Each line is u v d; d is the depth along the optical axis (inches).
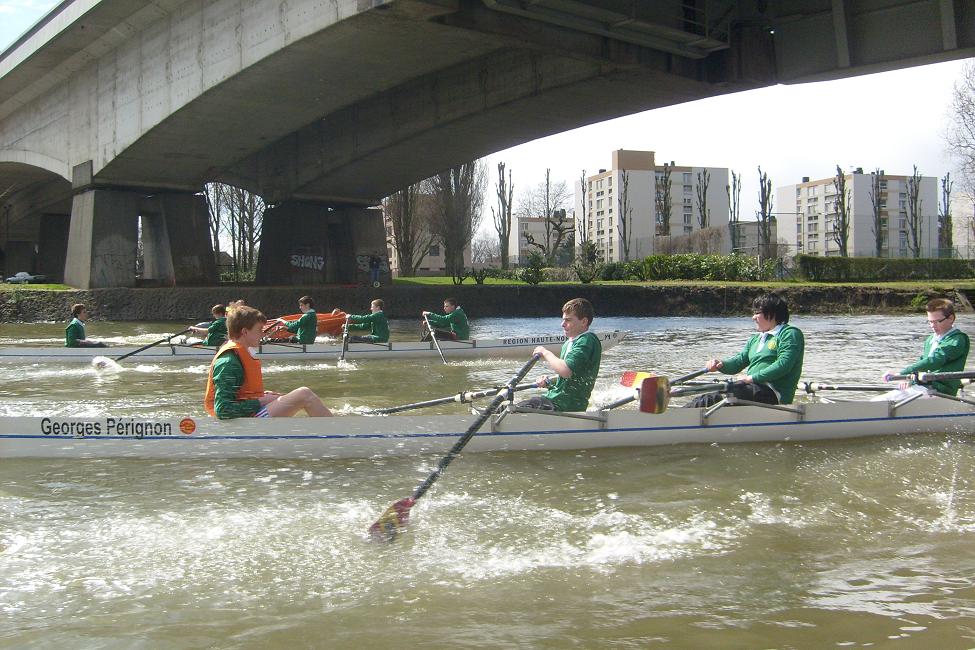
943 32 762.8
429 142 1181.7
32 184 1793.8
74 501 220.7
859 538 192.1
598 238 4185.5
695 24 846.5
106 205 1230.3
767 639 139.5
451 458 237.1
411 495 221.0
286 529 198.2
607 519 206.1
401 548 185.0
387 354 600.7
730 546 186.1
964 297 1288.1
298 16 789.9
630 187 3909.9
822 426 296.2
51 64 1165.1
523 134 1168.8
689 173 4052.7
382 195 1540.4
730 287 1330.0
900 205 4003.4
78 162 1239.5
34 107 1358.3
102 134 1157.7
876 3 810.8
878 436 301.4
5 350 569.0
